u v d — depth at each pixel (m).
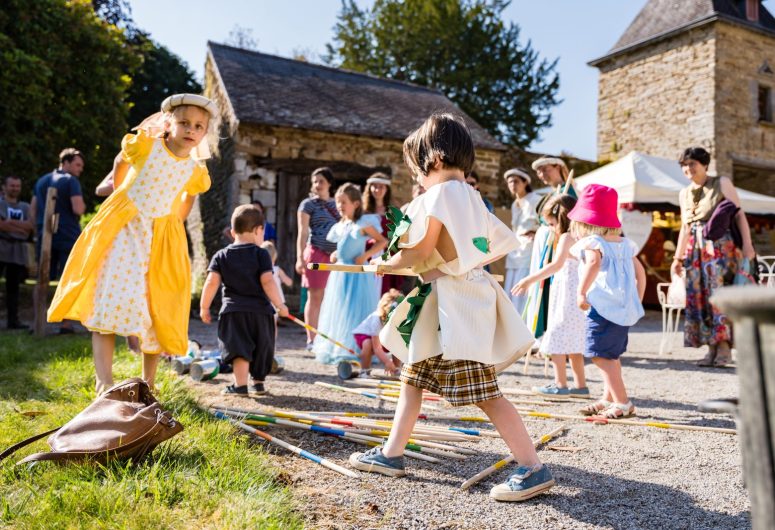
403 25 28.81
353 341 5.64
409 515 2.24
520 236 6.94
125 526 1.85
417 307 2.56
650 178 11.53
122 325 3.26
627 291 3.88
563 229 4.56
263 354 4.23
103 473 2.34
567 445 3.30
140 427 2.46
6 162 12.15
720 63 18.70
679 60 19.61
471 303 2.51
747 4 19.45
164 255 3.46
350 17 30.22
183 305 3.53
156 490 2.14
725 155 18.69
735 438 3.48
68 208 7.62
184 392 3.74
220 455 2.61
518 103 28.97
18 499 2.03
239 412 3.51
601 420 3.80
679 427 3.65
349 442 3.17
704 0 19.22
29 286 12.96
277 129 12.09
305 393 4.41
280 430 3.33
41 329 6.77
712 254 6.23
